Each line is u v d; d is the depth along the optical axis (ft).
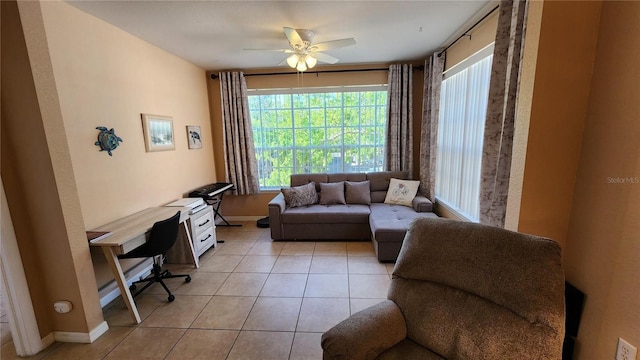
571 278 4.79
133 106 9.51
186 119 12.85
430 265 4.73
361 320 4.39
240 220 16.12
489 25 8.27
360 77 14.58
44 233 6.26
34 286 6.37
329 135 15.51
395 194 13.55
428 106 13.14
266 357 6.09
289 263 10.57
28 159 5.95
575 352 4.66
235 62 13.23
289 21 8.61
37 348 6.36
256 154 15.92
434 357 4.22
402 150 14.52
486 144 6.92
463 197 10.36
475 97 9.36
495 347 3.82
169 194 11.51
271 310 7.73
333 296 8.32
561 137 4.67
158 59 10.85
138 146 9.72
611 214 4.04
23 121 5.81
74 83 7.36
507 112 6.10
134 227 8.00
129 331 7.05
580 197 4.61
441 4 7.75
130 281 9.11
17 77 5.65
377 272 9.71
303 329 6.95
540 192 4.85
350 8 7.86
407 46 11.53
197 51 11.41
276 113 15.49
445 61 11.87
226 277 9.63
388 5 7.74
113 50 8.66
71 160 6.97
